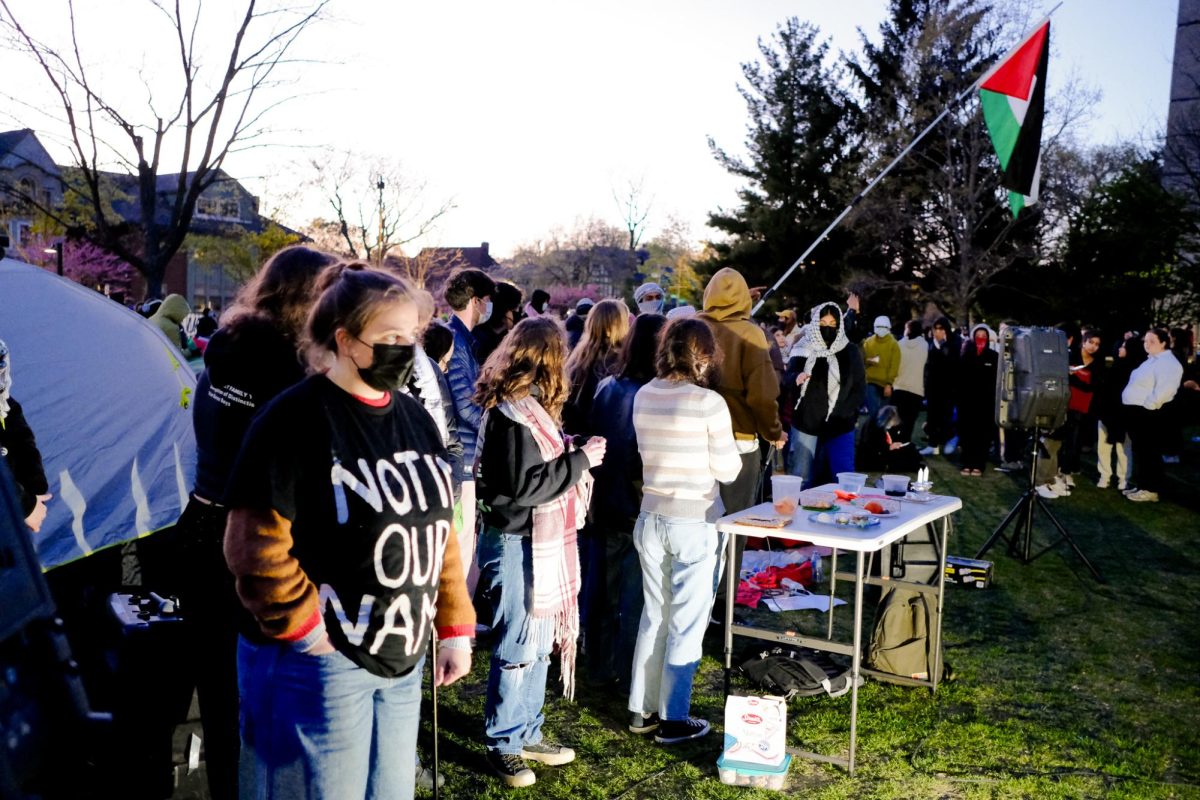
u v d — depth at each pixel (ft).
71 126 53.26
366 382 6.70
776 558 19.69
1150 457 29.01
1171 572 21.24
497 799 11.16
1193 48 92.99
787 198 95.76
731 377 15.46
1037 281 86.28
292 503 6.46
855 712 11.82
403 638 6.76
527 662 11.52
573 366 14.98
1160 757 12.30
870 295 89.56
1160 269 76.38
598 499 13.87
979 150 84.84
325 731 6.64
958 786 11.55
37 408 12.75
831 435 20.63
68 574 13.30
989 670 15.31
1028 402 21.17
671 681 12.50
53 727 5.08
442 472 7.18
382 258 121.60
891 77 94.43
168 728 9.11
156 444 13.80
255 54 53.98
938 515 13.67
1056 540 24.18
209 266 143.64
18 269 13.71
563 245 212.02
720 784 11.60
